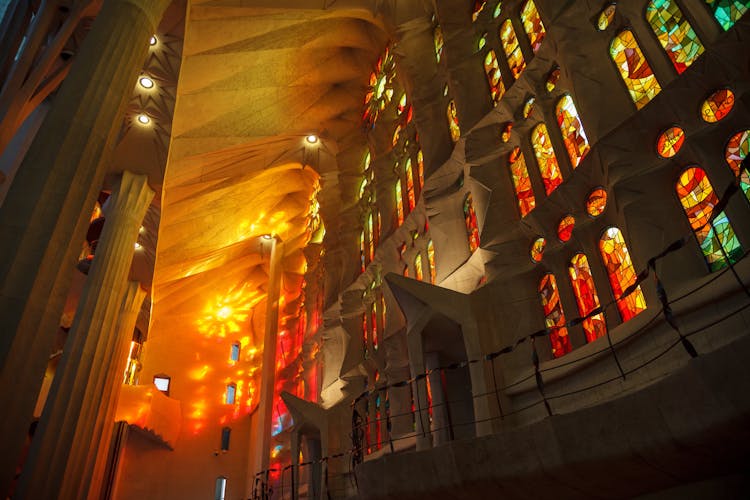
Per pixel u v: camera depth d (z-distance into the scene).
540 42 14.53
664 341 8.90
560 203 12.13
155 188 23.28
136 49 13.12
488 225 14.50
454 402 14.73
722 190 8.41
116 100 12.26
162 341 37.19
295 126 27.53
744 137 8.33
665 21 10.27
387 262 21.30
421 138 19.38
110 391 21.86
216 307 39.72
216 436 35.53
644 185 9.81
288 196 34.53
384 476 11.38
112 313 20.58
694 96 9.22
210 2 19.34
